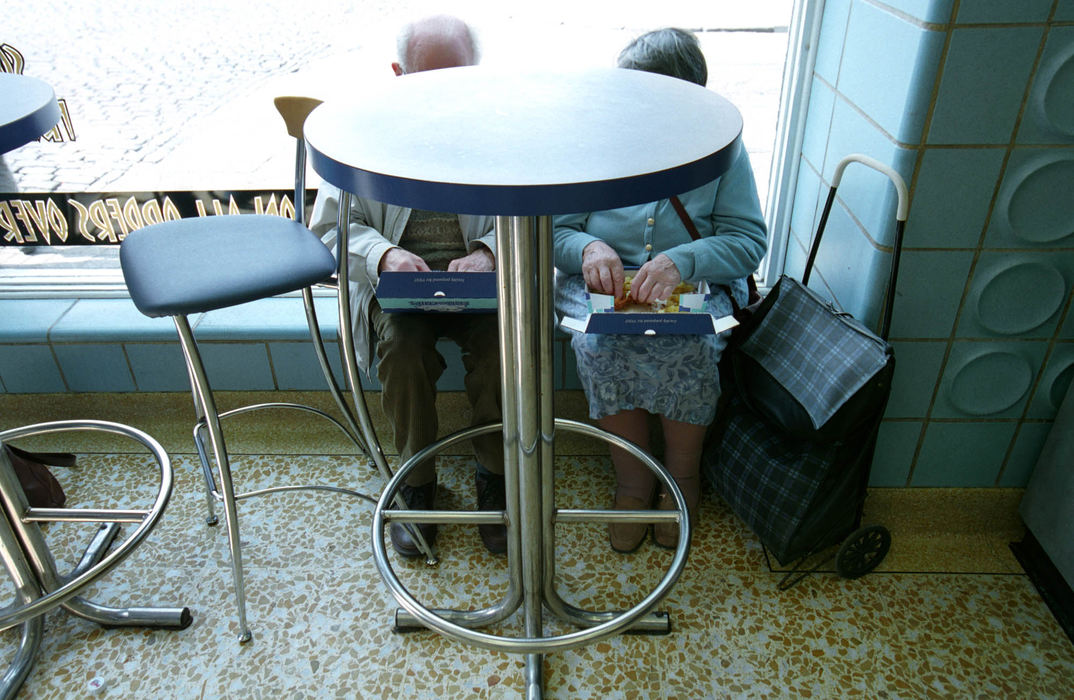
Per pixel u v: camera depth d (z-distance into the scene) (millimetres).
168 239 1567
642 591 1873
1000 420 1868
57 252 2443
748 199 1858
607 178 846
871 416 1656
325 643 1759
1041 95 1462
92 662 1724
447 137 973
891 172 1533
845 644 1731
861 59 1718
